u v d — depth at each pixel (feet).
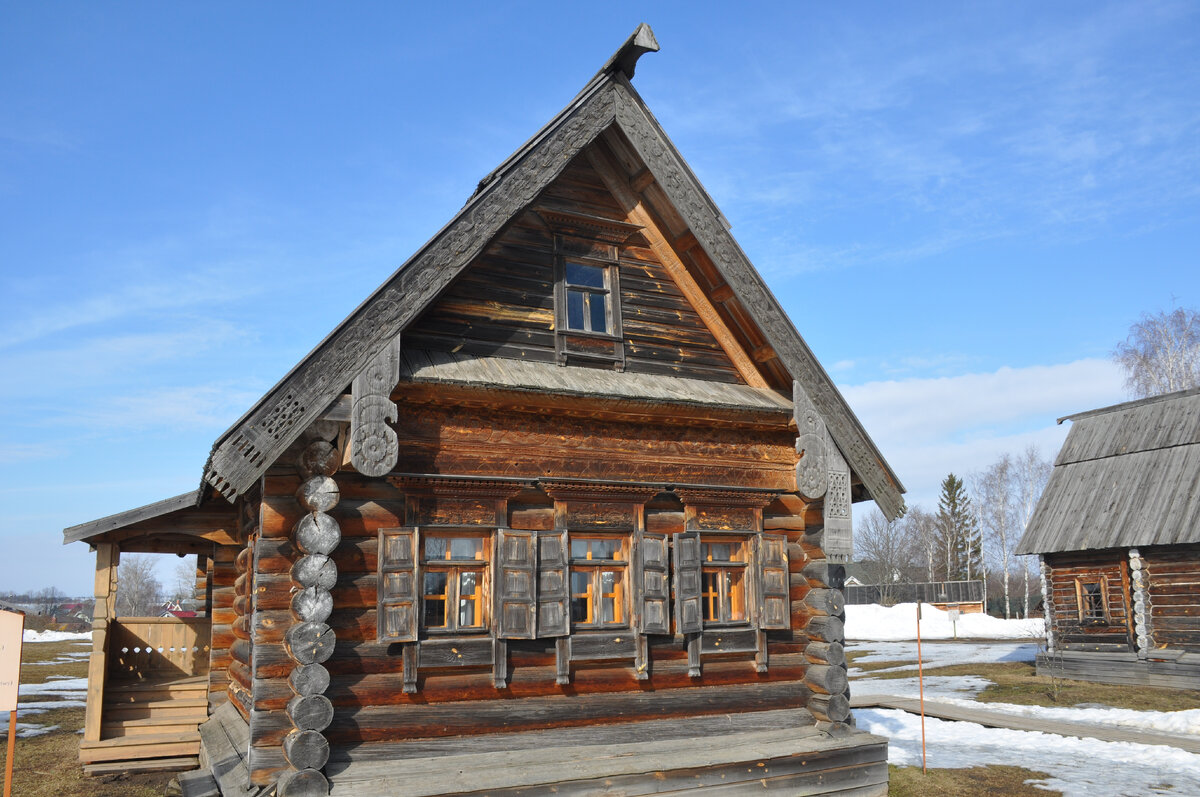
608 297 34.58
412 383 27.61
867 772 32.55
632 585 31.50
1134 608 74.38
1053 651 80.38
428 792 25.09
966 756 44.86
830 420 35.32
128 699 40.40
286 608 26.22
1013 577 269.44
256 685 25.44
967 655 104.94
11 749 23.94
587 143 31.86
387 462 26.43
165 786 34.91
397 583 27.20
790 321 34.99
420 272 27.89
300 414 25.44
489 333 31.45
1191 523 71.31
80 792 34.12
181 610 264.93
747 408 33.68
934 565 258.57
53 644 121.49
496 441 30.12
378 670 27.07
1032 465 210.18
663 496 33.37
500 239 32.45
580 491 30.99
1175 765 42.68
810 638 35.09
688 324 36.24
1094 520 79.46
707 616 35.40
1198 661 69.05
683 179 33.63
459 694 28.02
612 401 31.01
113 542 39.55
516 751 28.35
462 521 28.96
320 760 24.81
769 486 35.47
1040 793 36.99
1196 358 147.64
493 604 28.60
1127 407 87.15
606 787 27.55
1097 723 57.06
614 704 30.55
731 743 31.63
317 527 25.98
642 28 31.53
